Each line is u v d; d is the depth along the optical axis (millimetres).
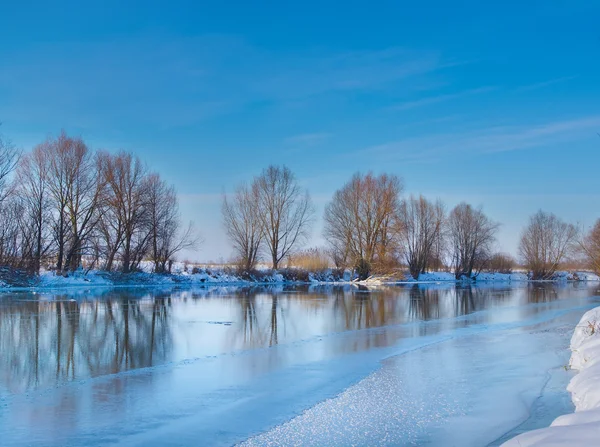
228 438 8195
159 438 8195
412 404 9945
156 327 20812
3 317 23078
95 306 28391
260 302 33500
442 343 17453
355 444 7871
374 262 63125
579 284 69750
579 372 11008
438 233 75938
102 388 11258
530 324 22922
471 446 7703
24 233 41344
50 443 7961
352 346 16859
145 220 48625
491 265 86562
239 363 13984
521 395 10320
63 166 43750
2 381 11883
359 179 63406
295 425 8789
